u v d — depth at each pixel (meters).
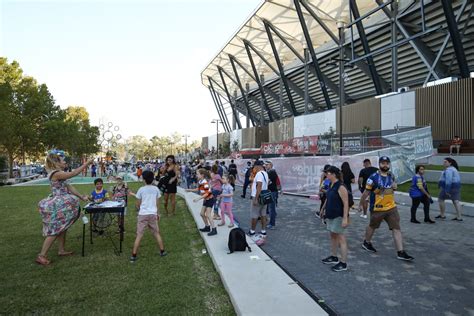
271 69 61.50
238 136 71.00
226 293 4.54
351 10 33.16
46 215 5.88
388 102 31.12
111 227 8.72
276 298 4.11
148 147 133.75
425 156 19.38
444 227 8.80
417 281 5.01
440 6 28.69
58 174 5.96
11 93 31.64
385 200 6.24
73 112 73.00
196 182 21.36
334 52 43.31
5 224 9.44
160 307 4.11
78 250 6.76
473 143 23.09
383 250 6.73
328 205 5.63
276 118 79.06
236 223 9.11
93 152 68.00
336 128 38.97
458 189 9.69
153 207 6.21
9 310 4.05
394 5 32.47
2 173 30.45
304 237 7.90
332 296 4.46
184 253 6.51
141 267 5.65
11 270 5.51
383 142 20.27
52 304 4.22
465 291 4.62
